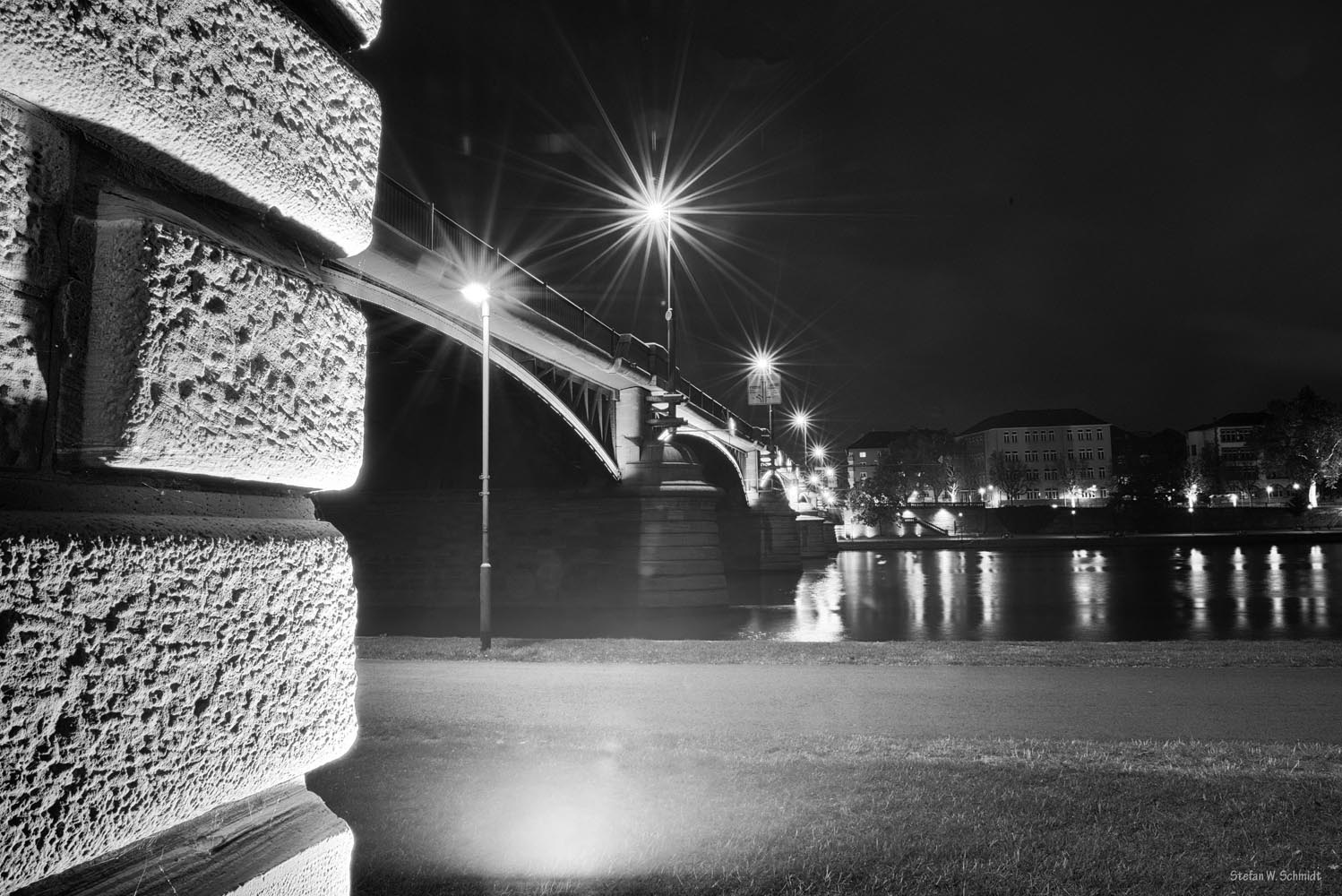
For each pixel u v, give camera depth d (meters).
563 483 40.44
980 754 8.00
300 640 1.62
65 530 1.18
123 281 1.32
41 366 1.27
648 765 7.65
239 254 1.53
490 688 12.41
